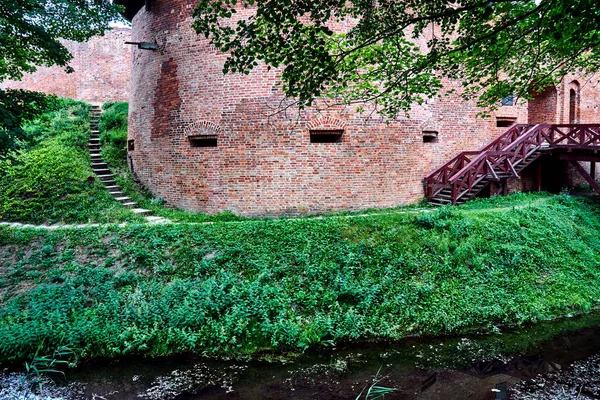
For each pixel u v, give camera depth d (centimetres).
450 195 1255
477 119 1384
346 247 868
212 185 1123
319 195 1102
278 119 1084
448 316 752
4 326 674
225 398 555
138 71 1312
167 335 677
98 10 1043
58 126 1560
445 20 533
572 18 447
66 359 644
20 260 852
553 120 1705
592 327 765
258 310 717
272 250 856
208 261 823
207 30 480
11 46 916
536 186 1488
